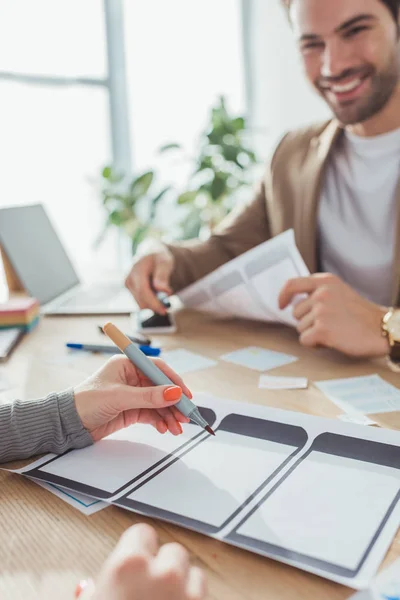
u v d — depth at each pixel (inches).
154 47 137.5
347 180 56.4
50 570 16.4
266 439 23.1
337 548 16.4
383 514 17.9
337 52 49.4
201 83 142.7
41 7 126.2
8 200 130.3
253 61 144.7
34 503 20.1
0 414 23.4
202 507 18.7
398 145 52.7
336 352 36.2
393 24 48.8
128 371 25.5
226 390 30.3
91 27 131.6
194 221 121.0
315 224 54.2
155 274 46.1
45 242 57.0
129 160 140.1
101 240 125.0
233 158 117.6
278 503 18.7
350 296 36.2
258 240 57.6
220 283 42.8
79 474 21.5
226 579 15.7
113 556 13.5
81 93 133.4
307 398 28.8
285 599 14.9
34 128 130.2
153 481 20.6
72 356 37.4
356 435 22.7
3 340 39.9
